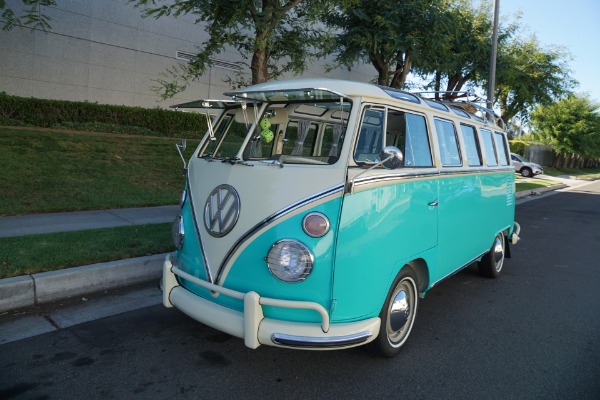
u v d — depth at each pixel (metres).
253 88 4.08
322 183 3.33
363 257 3.44
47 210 8.10
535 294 6.23
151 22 16.89
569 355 4.33
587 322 5.23
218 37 9.44
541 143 45.09
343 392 3.48
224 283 3.52
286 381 3.59
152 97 17.30
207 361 3.84
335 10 13.59
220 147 4.19
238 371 3.70
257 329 3.26
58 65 14.85
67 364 3.69
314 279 3.29
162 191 10.34
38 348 3.93
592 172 54.19
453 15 14.43
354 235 3.38
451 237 4.91
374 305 3.59
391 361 4.02
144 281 5.60
